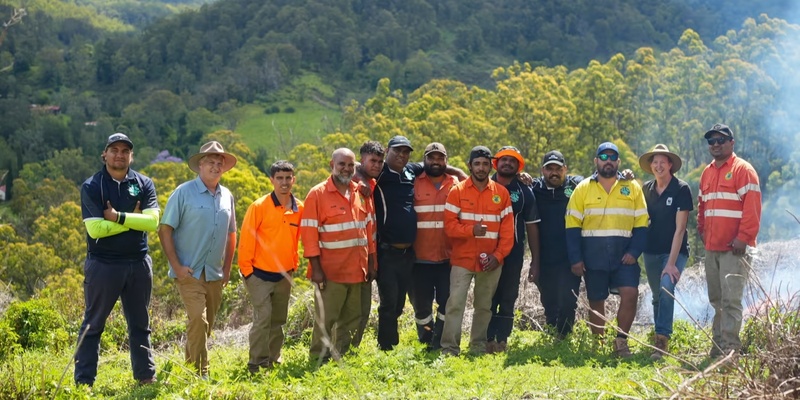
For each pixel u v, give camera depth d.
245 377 7.82
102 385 8.03
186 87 136.50
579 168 48.72
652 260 9.33
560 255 9.75
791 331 5.84
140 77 142.00
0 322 12.09
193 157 8.15
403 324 12.12
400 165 9.08
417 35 155.00
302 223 8.39
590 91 55.09
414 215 9.05
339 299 8.50
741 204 8.38
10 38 142.50
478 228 8.77
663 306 8.94
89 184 7.64
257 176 45.12
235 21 159.62
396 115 57.09
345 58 148.25
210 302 8.17
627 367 7.91
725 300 8.38
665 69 57.03
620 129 54.00
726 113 51.75
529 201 9.60
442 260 9.42
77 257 44.22
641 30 151.12
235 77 137.62
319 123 121.31
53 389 6.97
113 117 121.25
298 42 148.88
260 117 124.94
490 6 165.75
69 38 170.12
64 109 124.50
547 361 8.68
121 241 7.71
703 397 5.11
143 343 7.96
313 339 8.64
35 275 39.50
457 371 7.91
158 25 156.50
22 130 103.56
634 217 9.12
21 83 130.25
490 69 145.00
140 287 7.89
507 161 9.41
